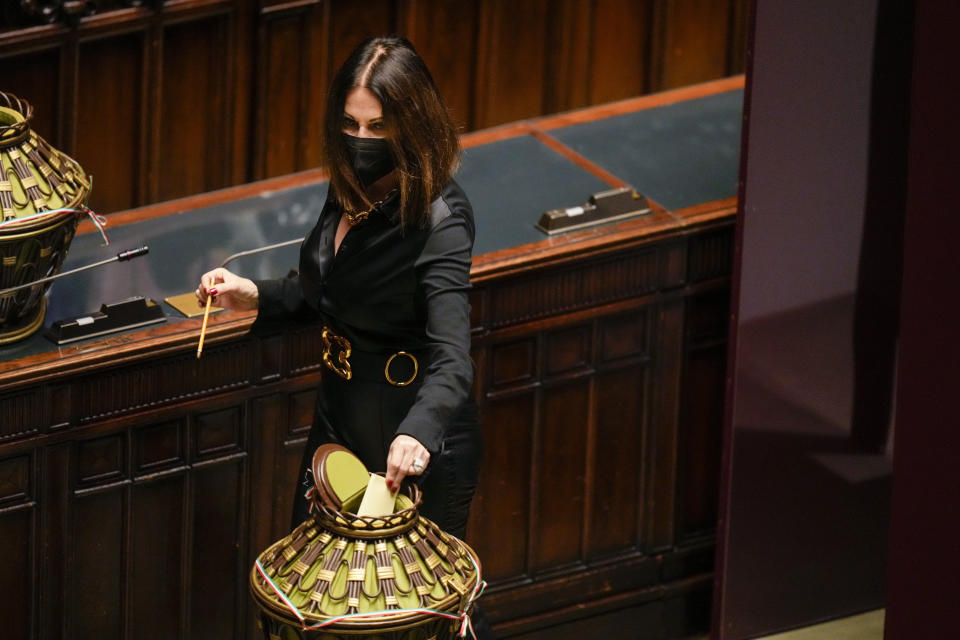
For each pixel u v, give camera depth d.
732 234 12.22
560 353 11.96
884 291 12.02
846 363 12.09
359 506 8.93
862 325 12.05
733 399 11.92
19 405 10.24
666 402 12.45
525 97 13.98
